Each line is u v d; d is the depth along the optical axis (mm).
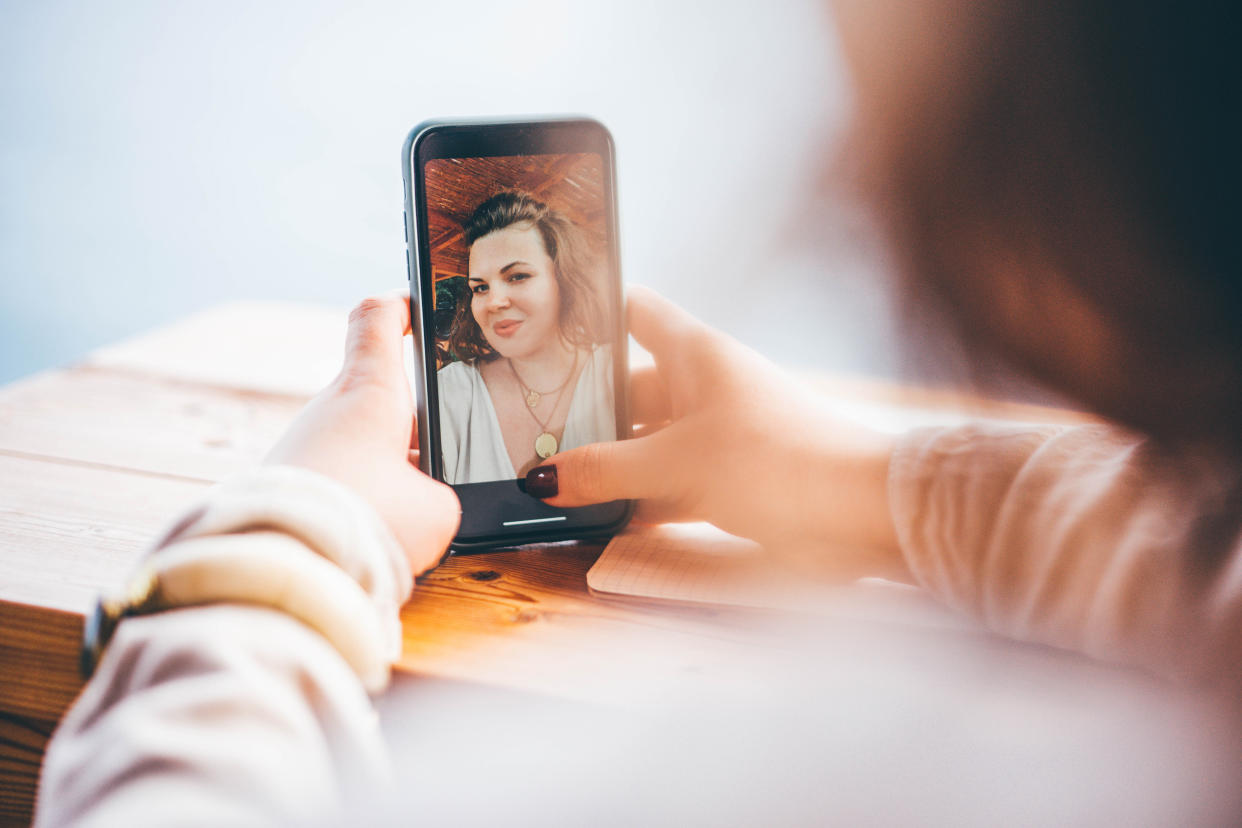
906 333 413
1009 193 364
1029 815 458
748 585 559
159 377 900
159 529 620
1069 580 450
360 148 2279
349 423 519
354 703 350
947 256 379
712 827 478
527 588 572
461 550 616
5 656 532
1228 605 405
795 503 543
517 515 633
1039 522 461
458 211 625
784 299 559
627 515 643
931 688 470
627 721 469
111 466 716
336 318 1085
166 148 2445
